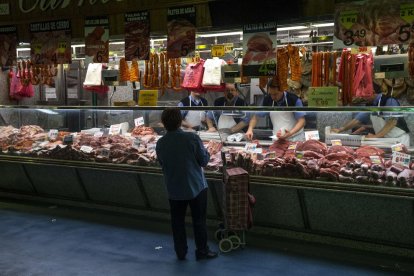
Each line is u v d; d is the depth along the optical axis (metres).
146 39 5.20
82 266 4.21
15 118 6.96
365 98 5.41
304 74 5.86
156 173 4.94
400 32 3.80
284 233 4.71
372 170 3.98
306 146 4.64
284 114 5.03
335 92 4.25
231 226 4.27
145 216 5.57
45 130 6.68
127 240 4.89
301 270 4.04
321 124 4.96
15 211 6.04
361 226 4.20
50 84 6.39
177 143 4.17
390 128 4.58
